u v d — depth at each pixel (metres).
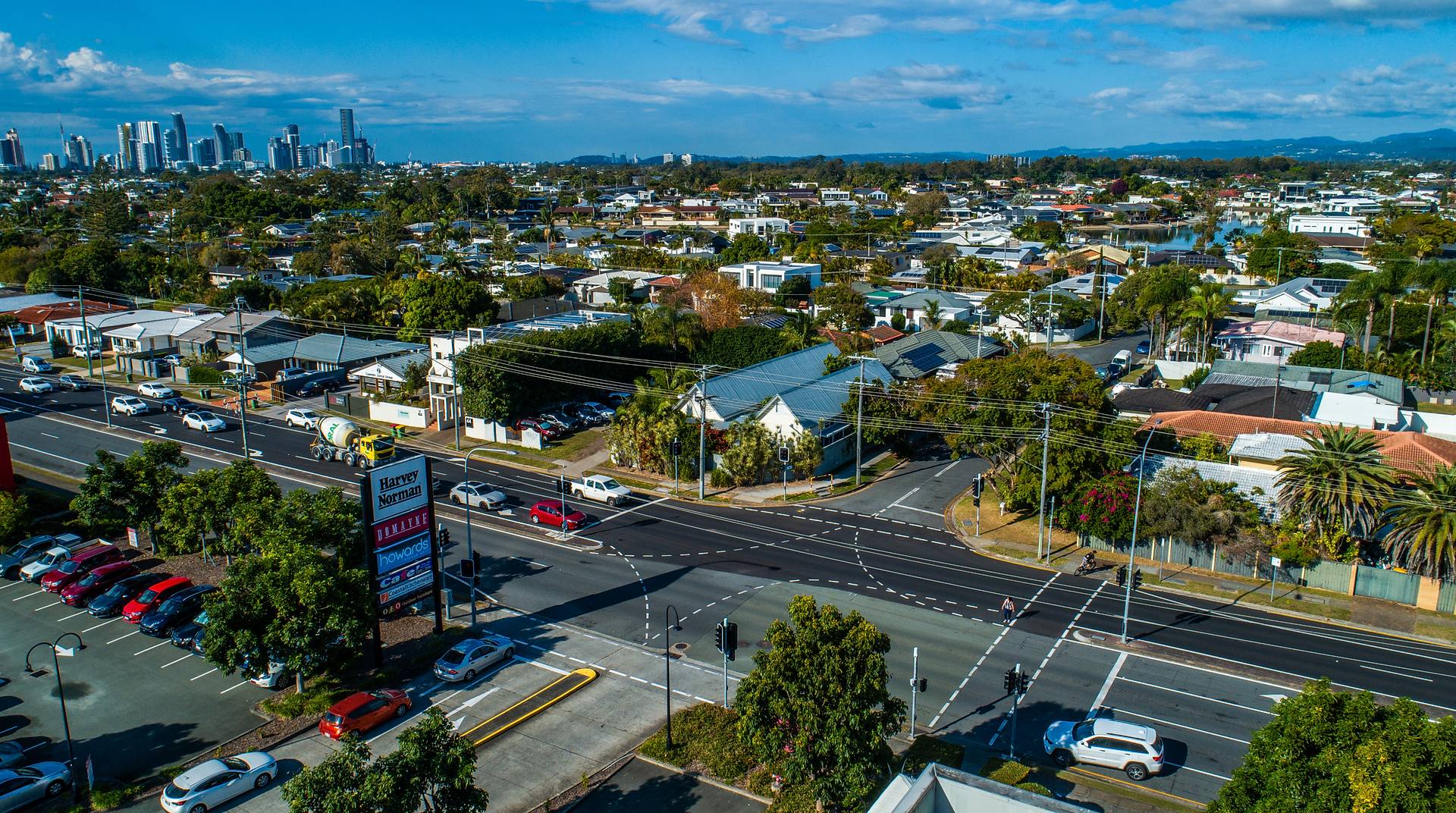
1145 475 63.22
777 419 77.88
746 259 194.25
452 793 29.14
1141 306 123.31
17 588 55.84
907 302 141.25
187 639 48.16
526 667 46.50
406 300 118.88
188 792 34.59
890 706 32.97
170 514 53.56
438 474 77.94
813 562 59.97
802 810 34.06
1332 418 76.81
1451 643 49.34
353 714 40.12
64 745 39.50
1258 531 57.62
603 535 64.75
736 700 33.50
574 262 183.50
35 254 165.75
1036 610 53.09
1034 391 65.31
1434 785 22.98
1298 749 25.53
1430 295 110.06
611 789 36.38
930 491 74.88
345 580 42.53
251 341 113.56
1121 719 41.59
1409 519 53.44
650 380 97.62
